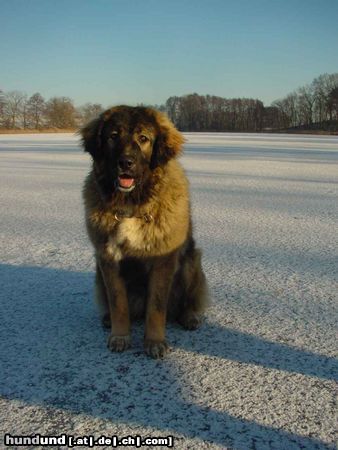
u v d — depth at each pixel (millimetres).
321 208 3762
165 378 1278
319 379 1264
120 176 1472
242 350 1430
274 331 1554
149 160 1599
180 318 1665
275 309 1735
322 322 1615
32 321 1646
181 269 1632
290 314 1688
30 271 2195
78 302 1828
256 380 1261
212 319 1665
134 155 1509
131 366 1347
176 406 1150
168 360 1380
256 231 2961
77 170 6770
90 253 2484
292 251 2500
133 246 1495
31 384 1245
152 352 1396
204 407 1146
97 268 1627
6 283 2031
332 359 1365
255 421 1095
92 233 1552
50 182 5504
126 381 1264
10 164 7703
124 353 1433
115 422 1093
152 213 1497
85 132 1707
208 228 3049
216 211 3643
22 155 9711
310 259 2352
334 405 1152
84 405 1155
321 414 1118
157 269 1507
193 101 47688
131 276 1592
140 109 1684
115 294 1479
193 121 48031
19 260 2367
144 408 1144
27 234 2920
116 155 1521
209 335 1542
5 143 15617
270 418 1104
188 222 1621
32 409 1141
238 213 3564
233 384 1244
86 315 1709
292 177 5832
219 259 2367
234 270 2191
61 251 2527
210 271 2178
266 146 13609
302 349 1428
